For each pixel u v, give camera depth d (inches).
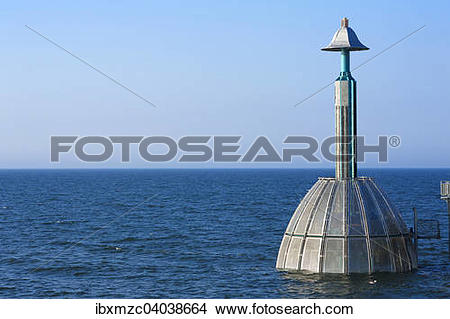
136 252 2755.9
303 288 1822.1
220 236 3218.5
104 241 3134.8
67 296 1916.8
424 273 1988.2
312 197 1969.7
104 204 5836.6
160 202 6008.9
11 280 2162.9
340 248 1868.8
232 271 2209.6
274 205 5359.3
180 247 2866.6
